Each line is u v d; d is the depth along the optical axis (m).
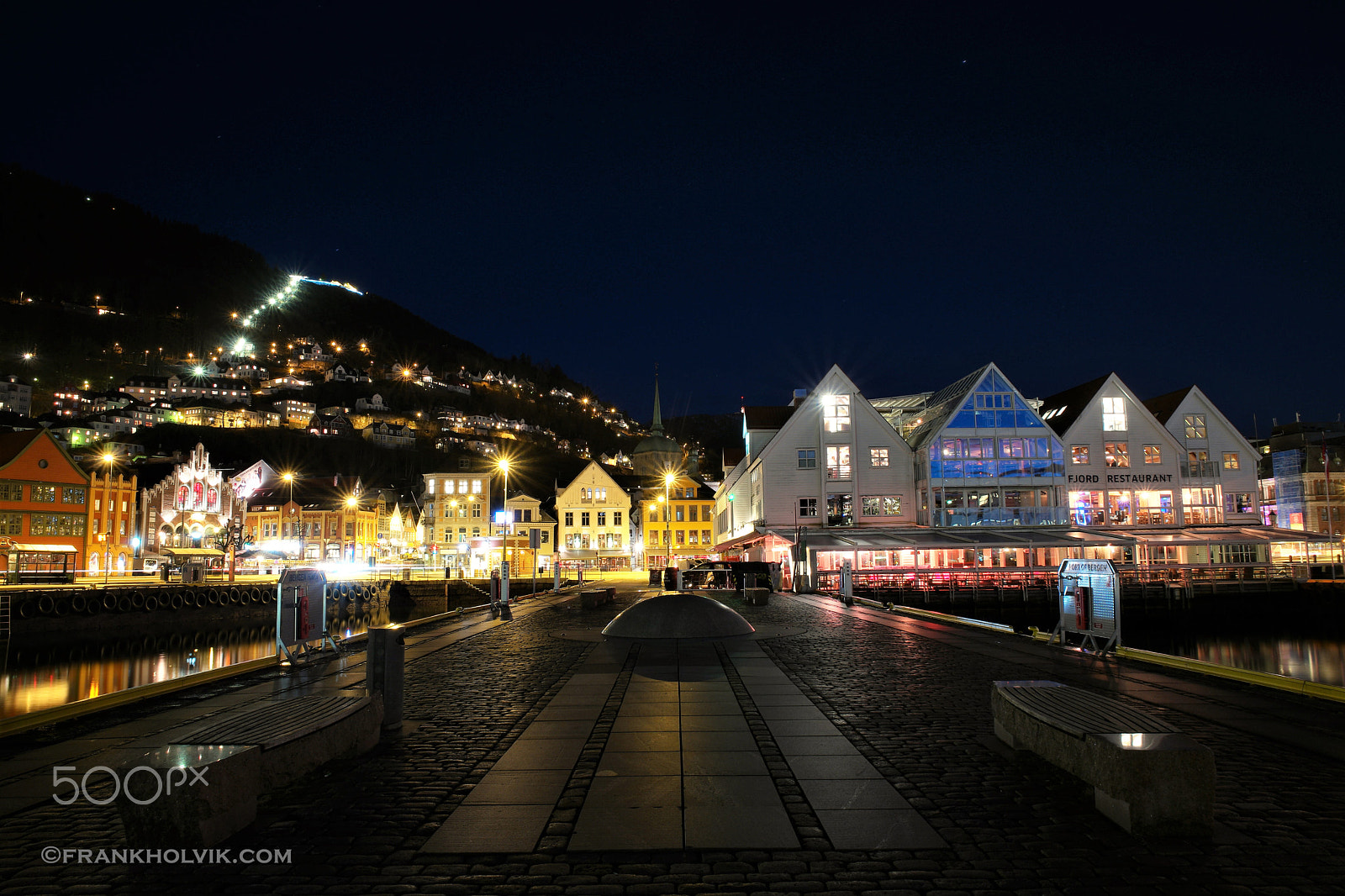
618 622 19.80
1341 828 6.11
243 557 79.38
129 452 162.00
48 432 69.19
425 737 9.10
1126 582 49.28
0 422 158.12
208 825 5.75
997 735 8.83
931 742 8.69
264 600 57.94
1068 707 7.64
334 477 118.56
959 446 55.91
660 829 6.08
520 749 8.53
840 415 57.59
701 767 7.79
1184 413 61.03
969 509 55.34
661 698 11.39
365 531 107.88
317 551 103.62
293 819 6.38
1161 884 5.15
